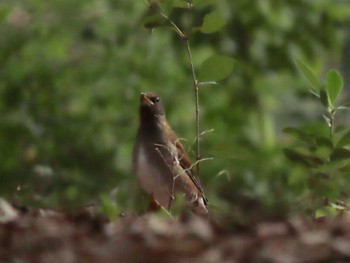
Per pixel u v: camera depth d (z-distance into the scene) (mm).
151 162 13094
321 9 18297
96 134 16703
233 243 9375
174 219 10852
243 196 14492
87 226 10203
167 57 17438
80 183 15117
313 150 12195
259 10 17688
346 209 11969
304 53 18219
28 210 12297
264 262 8891
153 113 13133
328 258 8961
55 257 9227
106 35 17609
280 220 11359
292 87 18062
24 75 17203
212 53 17594
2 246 9570
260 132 17328
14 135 16547
